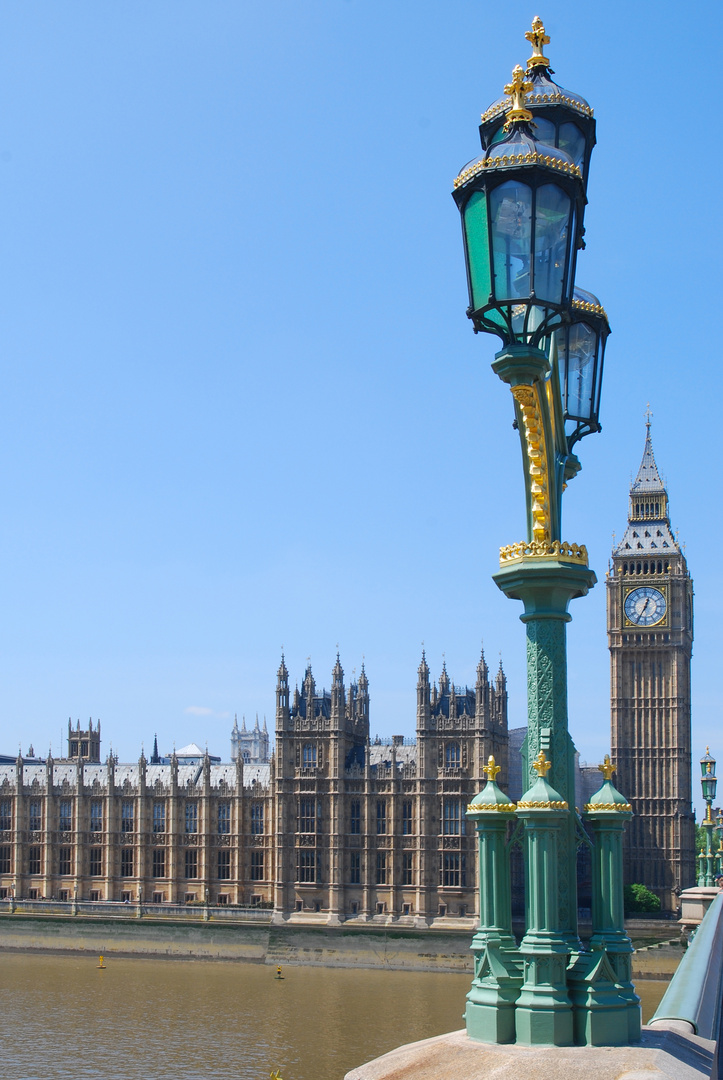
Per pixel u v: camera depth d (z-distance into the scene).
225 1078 97.88
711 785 71.19
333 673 193.12
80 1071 100.94
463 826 182.38
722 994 20.30
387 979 159.00
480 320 14.66
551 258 13.85
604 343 19.14
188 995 142.00
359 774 190.12
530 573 14.45
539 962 13.02
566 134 16.92
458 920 178.62
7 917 196.38
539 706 14.45
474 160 14.28
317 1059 104.44
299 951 180.00
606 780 14.11
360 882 186.50
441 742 185.50
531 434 14.84
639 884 188.75
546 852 13.38
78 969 169.88
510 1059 11.89
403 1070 12.25
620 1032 12.93
